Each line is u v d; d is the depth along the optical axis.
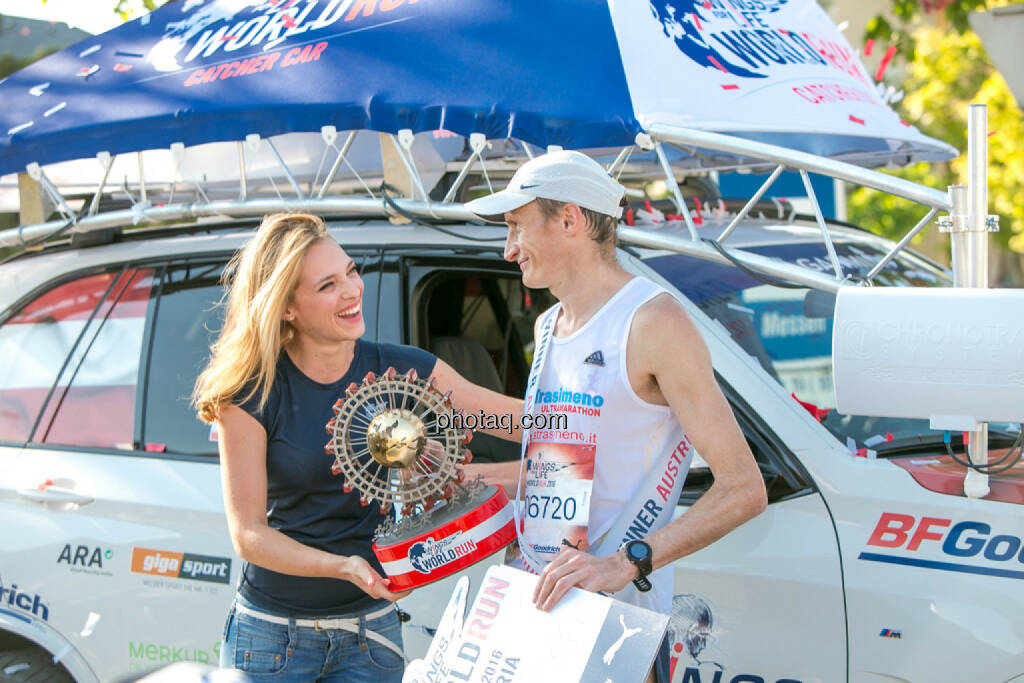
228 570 3.17
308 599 2.56
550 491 2.35
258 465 2.50
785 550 2.75
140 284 3.71
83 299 3.79
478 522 2.39
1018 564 2.59
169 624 3.24
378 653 2.64
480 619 2.25
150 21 4.43
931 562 2.65
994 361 2.51
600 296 2.37
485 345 3.60
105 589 3.33
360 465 2.48
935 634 2.61
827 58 3.84
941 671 2.60
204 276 3.61
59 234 3.87
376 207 3.37
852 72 3.96
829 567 2.71
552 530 2.34
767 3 3.92
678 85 3.22
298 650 2.57
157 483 3.35
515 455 3.27
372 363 2.66
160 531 3.28
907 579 2.65
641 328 2.26
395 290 3.38
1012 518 2.63
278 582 2.56
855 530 2.72
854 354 2.62
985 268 2.72
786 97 3.41
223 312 3.51
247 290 2.46
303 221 2.49
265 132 3.45
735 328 3.22
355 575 2.37
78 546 3.38
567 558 2.18
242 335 2.44
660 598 2.38
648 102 3.12
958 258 2.73
